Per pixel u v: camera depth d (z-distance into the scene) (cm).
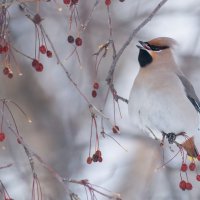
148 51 1091
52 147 1470
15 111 1465
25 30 1457
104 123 1472
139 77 1084
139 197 1409
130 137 1457
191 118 1091
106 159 1460
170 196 1388
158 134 1107
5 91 1473
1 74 1466
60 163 1434
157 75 1076
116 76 1523
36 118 1483
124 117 1478
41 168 1315
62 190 1313
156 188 1409
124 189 1425
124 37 1479
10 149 1323
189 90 1098
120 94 1513
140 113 1088
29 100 1487
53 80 1519
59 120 1496
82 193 1291
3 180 1291
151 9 1502
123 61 1523
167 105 1071
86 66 1473
